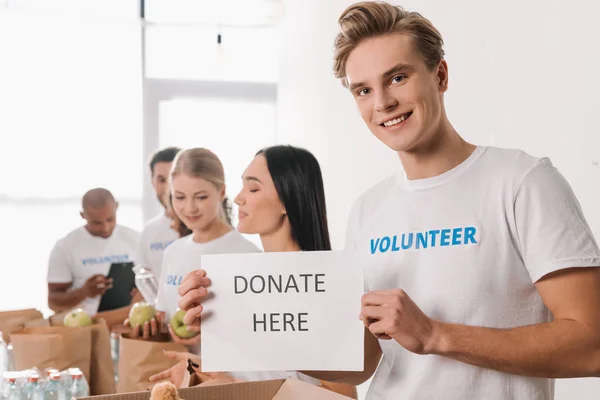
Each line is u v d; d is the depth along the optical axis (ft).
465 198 4.44
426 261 4.51
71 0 16.52
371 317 4.13
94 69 16.76
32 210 16.52
